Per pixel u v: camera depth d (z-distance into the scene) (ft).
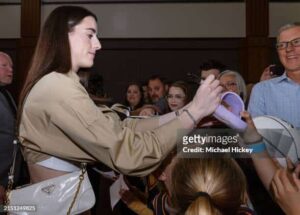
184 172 2.09
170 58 19.58
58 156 3.13
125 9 19.42
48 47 3.22
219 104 2.73
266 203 2.58
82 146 2.96
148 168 2.87
